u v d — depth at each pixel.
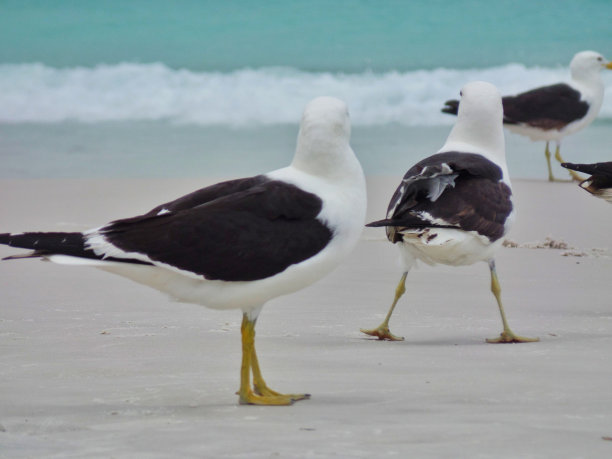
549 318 12.59
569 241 18.64
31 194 22.89
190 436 6.96
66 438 6.94
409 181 11.14
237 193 8.16
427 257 11.67
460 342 11.09
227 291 8.05
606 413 7.62
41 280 14.77
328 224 8.16
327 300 13.62
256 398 8.12
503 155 12.71
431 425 7.24
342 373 9.34
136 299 13.43
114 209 21.23
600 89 27.58
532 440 6.78
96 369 9.40
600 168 13.91
